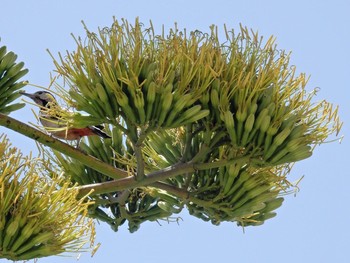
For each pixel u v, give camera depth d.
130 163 13.26
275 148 12.31
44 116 12.95
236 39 12.41
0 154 11.38
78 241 11.59
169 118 12.11
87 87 12.11
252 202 12.88
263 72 12.20
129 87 11.98
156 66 12.05
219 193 12.85
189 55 12.20
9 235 11.12
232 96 12.37
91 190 11.75
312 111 12.50
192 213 13.31
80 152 12.67
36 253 11.34
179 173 12.53
